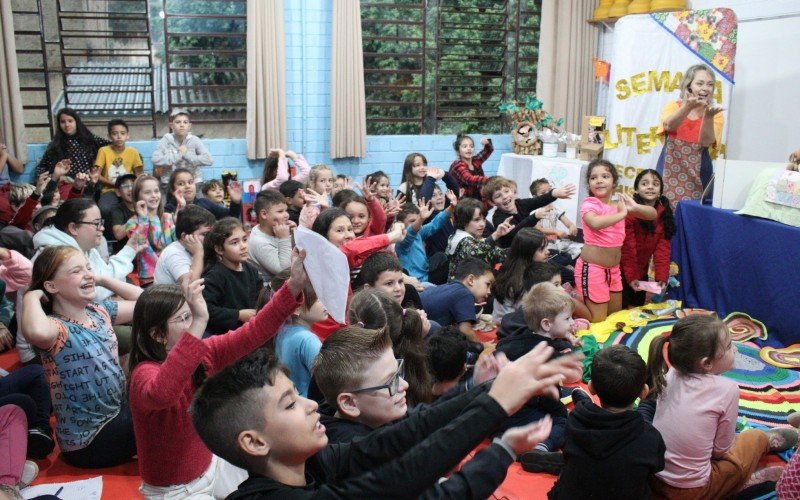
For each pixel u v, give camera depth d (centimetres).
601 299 471
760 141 659
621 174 633
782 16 627
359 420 196
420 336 286
